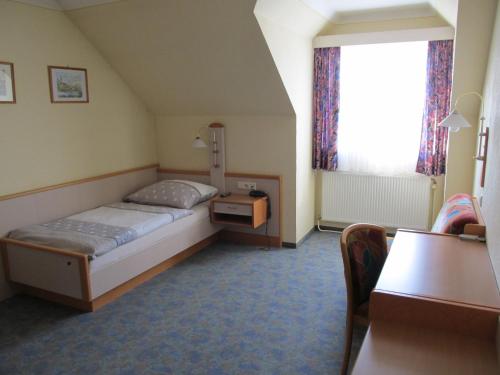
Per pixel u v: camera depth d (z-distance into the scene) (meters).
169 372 2.39
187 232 3.92
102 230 3.27
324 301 3.20
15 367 2.45
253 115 4.23
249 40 3.37
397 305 1.70
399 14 4.03
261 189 4.34
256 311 3.06
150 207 4.00
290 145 4.13
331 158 4.53
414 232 2.61
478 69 3.25
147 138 4.68
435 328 1.66
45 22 3.47
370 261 2.43
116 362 2.49
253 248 4.38
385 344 1.55
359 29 4.29
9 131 3.25
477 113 3.48
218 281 3.58
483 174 2.66
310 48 4.31
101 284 3.02
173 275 3.71
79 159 3.86
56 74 3.58
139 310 3.09
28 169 3.41
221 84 3.96
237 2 3.06
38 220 3.48
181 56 3.75
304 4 3.49
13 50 3.23
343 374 2.30
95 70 3.96
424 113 4.08
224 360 2.50
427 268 2.02
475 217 2.51
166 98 4.39
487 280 1.87
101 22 3.61
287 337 2.73
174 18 3.36
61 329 2.84
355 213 4.64
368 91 4.27
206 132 4.48
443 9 3.54
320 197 4.84
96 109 4.00
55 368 2.44
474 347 1.53
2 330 2.84
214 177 4.53
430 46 3.94
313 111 4.53
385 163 4.34
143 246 3.39
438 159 4.10
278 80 3.71
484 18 2.95
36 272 3.11
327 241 4.55
